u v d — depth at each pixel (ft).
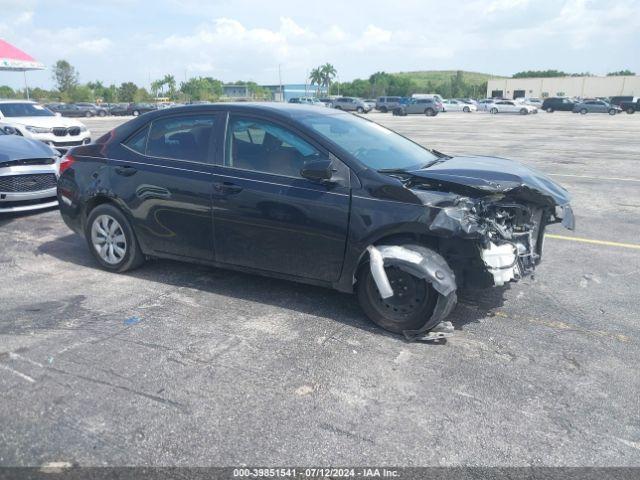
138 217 15.58
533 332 12.91
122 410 9.50
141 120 16.02
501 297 15.08
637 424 9.36
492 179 12.78
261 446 8.61
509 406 9.82
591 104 164.25
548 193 13.09
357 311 13.92
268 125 13.98
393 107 175.42
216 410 9.54
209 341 12.18
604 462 8.39
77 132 47.37
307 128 13.53
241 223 13.94
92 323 13.05
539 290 15.69
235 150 14.23
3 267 17.29
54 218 24.31
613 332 12.98
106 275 16.53
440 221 11.58
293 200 13.16
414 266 11.75
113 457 8.30
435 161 15.28
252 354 11.60
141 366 11.02
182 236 15.07
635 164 43.57
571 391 10.36
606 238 21.57
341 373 10.86
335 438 8.84
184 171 14.69
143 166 15.39
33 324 12.95
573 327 13.23
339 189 12.76
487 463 8.32
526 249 13.57
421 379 10.69
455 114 172.86
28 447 8.49
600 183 34.47
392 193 12.22
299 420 9.30
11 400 9.74
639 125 101.19
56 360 11.21
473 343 12.29
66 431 8.90
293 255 13.56
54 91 274.57
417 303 12.12
